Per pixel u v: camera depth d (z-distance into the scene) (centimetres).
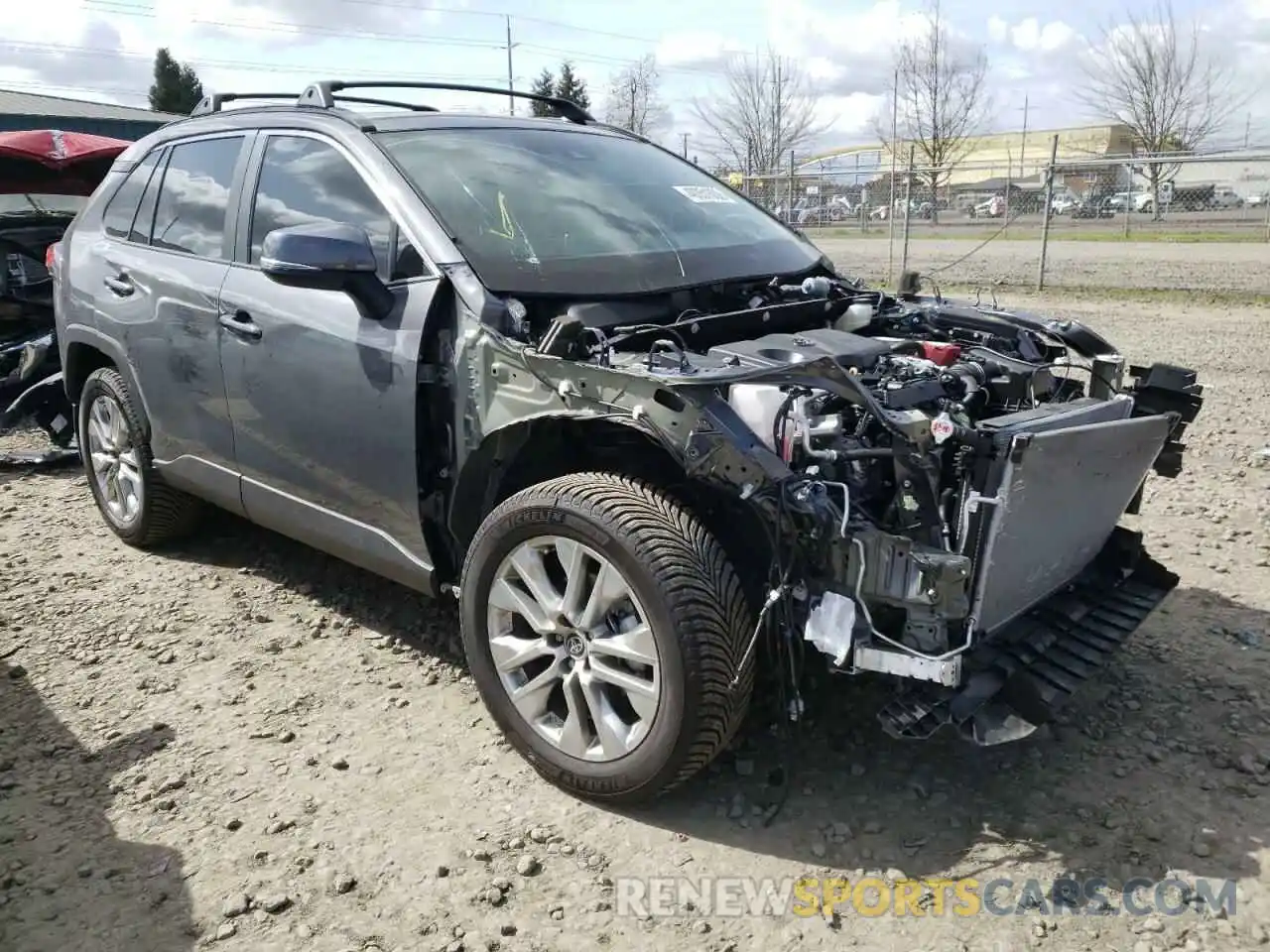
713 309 377
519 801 316
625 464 327
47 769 335
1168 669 385
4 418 773
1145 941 257
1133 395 364
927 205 2903
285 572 489
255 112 442
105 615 446
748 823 303
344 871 286
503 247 352
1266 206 2369
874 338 371
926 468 273
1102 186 2519
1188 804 308
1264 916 263
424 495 347
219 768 334
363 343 351
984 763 331
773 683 313
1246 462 636
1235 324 1198
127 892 279
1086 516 319
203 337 418
